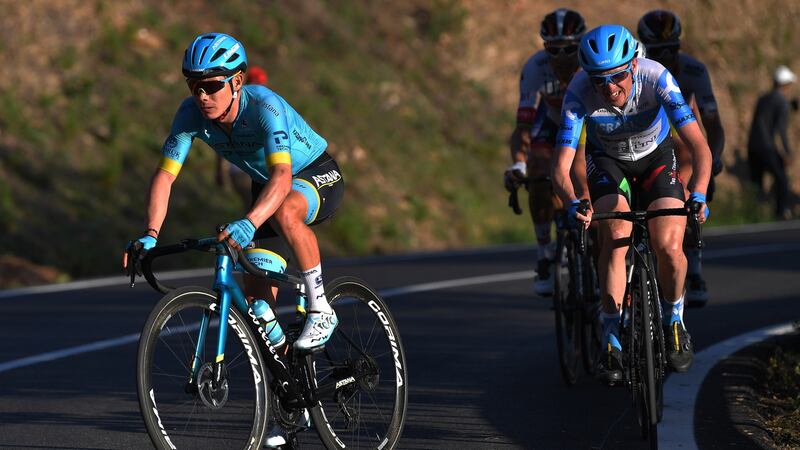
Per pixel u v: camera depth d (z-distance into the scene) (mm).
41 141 46688
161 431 13906
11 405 19891
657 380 17359
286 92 56562
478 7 70125
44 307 31641
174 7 59125
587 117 18938
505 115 65125
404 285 35781
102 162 47562
